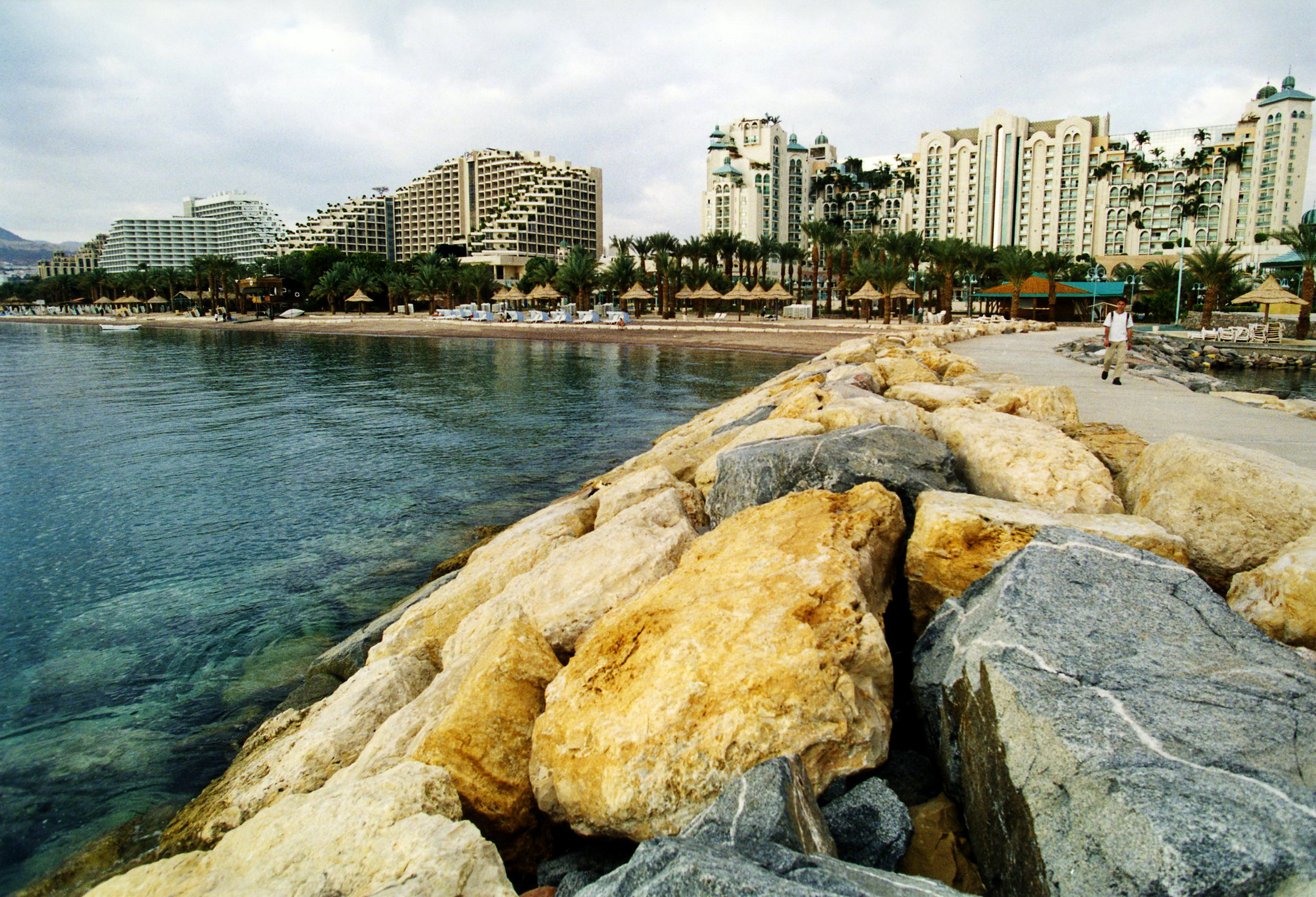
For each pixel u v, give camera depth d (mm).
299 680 7191
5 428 20781
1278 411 11148
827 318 73938
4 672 7441
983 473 6070
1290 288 64688
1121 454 7031
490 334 65062
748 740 3303
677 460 10000
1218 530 4711
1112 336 14773
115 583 9633
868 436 6297
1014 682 2945
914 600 4734
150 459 16609
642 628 3959
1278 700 2742
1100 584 3529
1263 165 124188
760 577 4090
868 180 129750
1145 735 2596
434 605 6715
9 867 4883
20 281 182000
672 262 83750
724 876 2352
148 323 98438
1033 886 2557
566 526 7527
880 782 3383
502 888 2965
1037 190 137875
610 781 3387
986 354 23438
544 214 168500
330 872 3123
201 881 3283
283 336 71938
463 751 3889
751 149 152375
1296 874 2035
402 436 19062
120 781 5723
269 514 12422
